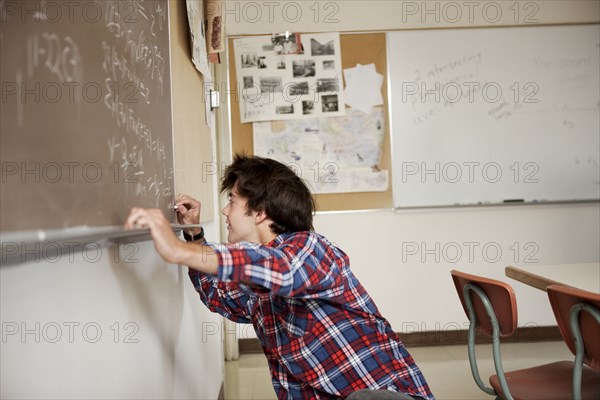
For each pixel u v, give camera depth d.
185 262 0.84
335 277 1.08
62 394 0.68
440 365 3.52
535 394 1.78
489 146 3.95
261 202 1.20
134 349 1.07
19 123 0.50
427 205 3.94
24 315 0.56
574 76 3.97
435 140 3.94
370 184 3.94
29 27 0.53
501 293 1.76
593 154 3.97
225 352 3.85
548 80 3.96
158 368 1.30
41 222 0.54
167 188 1.35
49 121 0.57
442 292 3.98
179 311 1.66
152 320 1.25
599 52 3.97
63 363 0.68
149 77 1.17
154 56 1.24
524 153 3.95
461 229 3.97
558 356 3.61
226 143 3.84
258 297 1.27
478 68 3.95
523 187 3.96
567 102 3.97
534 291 3.99
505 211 3.98
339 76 3.93
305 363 1.17
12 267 0.54
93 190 0.72
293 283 0.95
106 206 0.78
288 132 3.92
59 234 0.53
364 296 1.22
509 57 3.95
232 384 3.31
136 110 1.02
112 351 0.92
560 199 3.97
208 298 1.39
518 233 3.98
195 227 1.48
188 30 1.93
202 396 2.12
